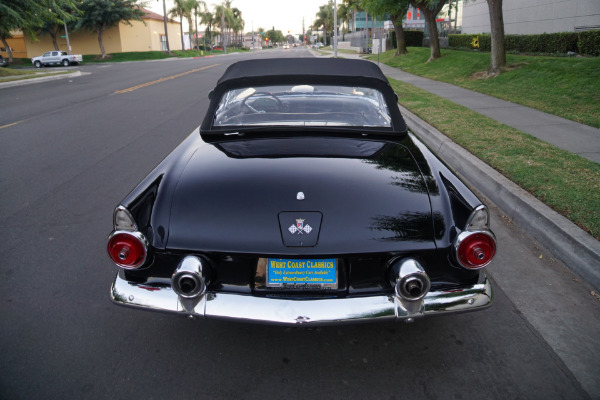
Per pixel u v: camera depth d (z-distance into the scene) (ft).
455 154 18.95
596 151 18.51
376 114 9.85
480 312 9.02
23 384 7.01
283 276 6.78
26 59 155.02
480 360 7.64
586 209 12.03
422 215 6.89
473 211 6.82
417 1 64.49
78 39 166.40
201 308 6.73
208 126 9.50
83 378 7.18
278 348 8.00
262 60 10.68
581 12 55.83
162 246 6.77
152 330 8.46
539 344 8.04
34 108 36.14
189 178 7.54
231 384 7.11
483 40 71.46
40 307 9.13
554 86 34.96
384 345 8.07
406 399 6.81
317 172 7.52
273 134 9.16
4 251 11.51
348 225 6.70
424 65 64.28
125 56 162.30
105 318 8.82
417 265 6.51
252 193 7.09
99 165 19.15
